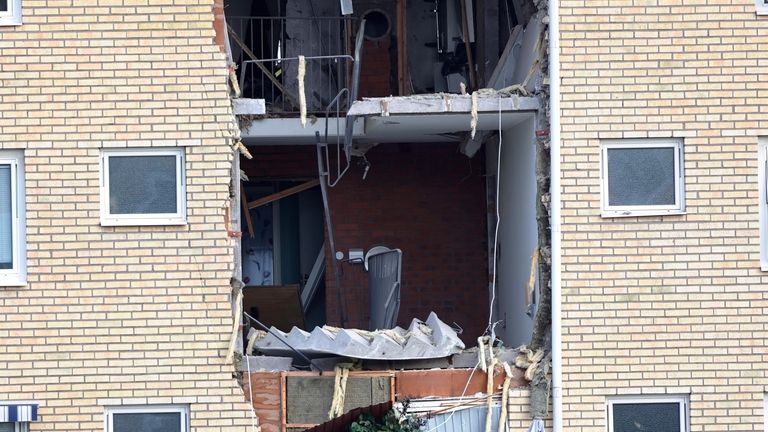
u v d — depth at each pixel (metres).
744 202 59.97
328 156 78.19
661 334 59.75
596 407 59.75
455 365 61.97
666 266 59.91
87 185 59.50
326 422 60.88
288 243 83.06
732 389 59.75
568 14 60.12
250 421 59.62
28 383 59.22
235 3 80.19
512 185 69.38
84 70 59.56
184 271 59.66
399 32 75.50
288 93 73.88
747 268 59.84
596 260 59.91
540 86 61.84
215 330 59.69
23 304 59.22
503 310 73.38
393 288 68.56
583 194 59.97
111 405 59.50
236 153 61.22
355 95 64.62
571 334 59.78
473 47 79.12
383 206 78.94
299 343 61.06
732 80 60.12
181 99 59.78
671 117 60.06
